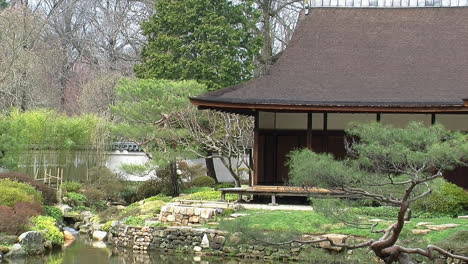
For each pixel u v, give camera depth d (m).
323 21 29.92
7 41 42.72
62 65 58.00
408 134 13.02
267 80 26.91
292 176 14.11
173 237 22.83
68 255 22.28
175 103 30.42
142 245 23.44
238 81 38.62
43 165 36.53
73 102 51.78
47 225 24.69
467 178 25.78
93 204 32.62
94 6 64.19
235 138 32.00
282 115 26.95
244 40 39.75
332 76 27.22
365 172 13.49
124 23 60.25
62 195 31.55
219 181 41.34
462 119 25.89
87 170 37.00
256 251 20.84
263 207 24.50
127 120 34.59
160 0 40.69
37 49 50.66
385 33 29.36
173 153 30.53
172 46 38.59
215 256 21.61
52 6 64.12
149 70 38.72
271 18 48.44
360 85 26.64
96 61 59.28
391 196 13.52
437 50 28.39
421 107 24.58
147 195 33.75
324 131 26.70
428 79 26.86
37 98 45.25
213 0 39.31
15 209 24.23
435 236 18.39
